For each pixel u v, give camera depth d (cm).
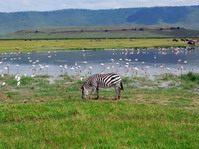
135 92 2491
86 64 4922
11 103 2041
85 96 2159
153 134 1267
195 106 1961
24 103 2017
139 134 1263
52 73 3819
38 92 2517
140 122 1459
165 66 4544
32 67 4444
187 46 8875
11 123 1488
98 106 1827
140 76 3484
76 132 1293
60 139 1211
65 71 4022
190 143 1141
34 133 1298
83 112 1667
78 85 2864
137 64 4897
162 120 1547
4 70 4181
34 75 3481
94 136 1232
